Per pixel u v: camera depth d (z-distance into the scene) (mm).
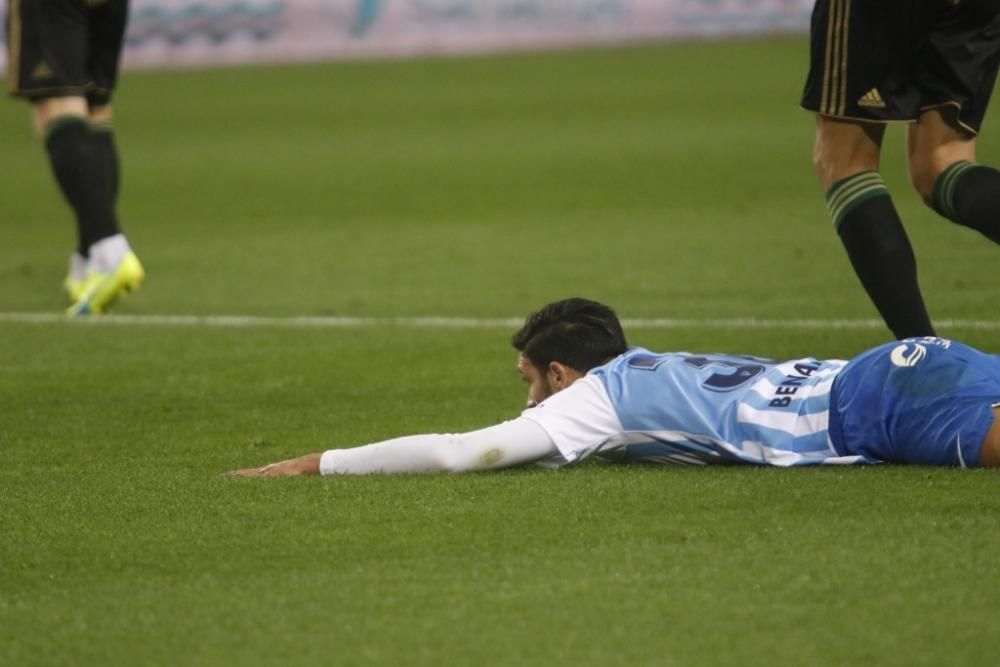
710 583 11188
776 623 10375
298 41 102062
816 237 34094
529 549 12148
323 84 87500
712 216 38688
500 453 14414
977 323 23141
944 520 12516
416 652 10086
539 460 14656
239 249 36688
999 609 10500
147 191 49812
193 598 11266
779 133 58156
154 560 12227
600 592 11078
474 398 19359
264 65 99562
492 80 86125
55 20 28297
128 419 18641
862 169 17484
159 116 75312
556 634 10305
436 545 12344
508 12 104312
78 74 28500
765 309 25672
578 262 32250
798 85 76562
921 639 10031
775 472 14297
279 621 10719
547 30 104500
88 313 27594
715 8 104625
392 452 14602
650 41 105125
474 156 55625
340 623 10641
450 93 80500
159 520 13391
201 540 12719
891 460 14430
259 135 66312
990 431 13750
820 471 14273
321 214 43031
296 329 25531
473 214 41625
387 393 19938
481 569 11688
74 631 10672
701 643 10078
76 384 21109
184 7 99938
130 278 27453
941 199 17281
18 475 15586
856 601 10727
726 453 14602
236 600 11188
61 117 28141
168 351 23781
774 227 36094
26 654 10281
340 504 13625
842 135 17422
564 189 45844
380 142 61875
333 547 12383
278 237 38688
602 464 14992
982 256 29844
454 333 24625
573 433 14539
